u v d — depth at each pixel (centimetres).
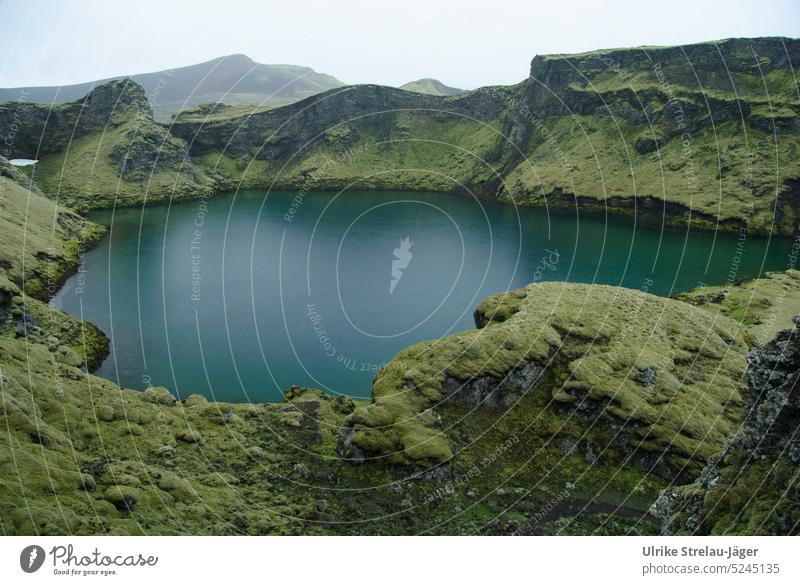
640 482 4316
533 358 5259
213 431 4644
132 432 4222
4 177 14575
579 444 4638
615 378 5056
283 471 4294
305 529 3631
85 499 3148
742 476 2842
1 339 4797
